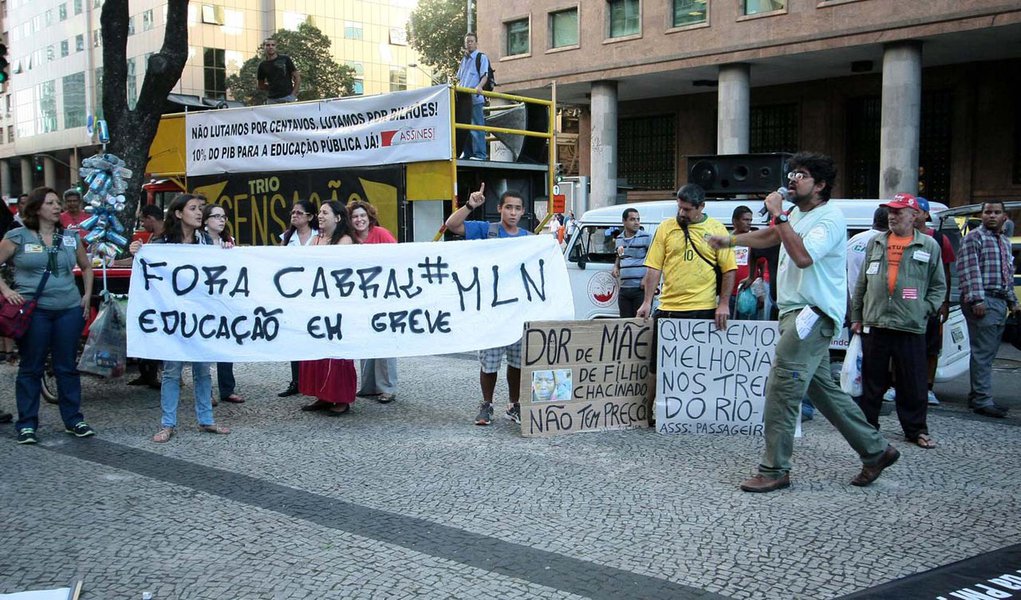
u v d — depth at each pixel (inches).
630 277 386.0
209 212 294.0
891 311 264.1
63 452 257.0
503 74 1218.0
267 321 287.4
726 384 280.7
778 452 218.8
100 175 319.6
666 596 156.3
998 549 179.5
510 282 295.0
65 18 2650.1
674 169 1217.4
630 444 267.3
